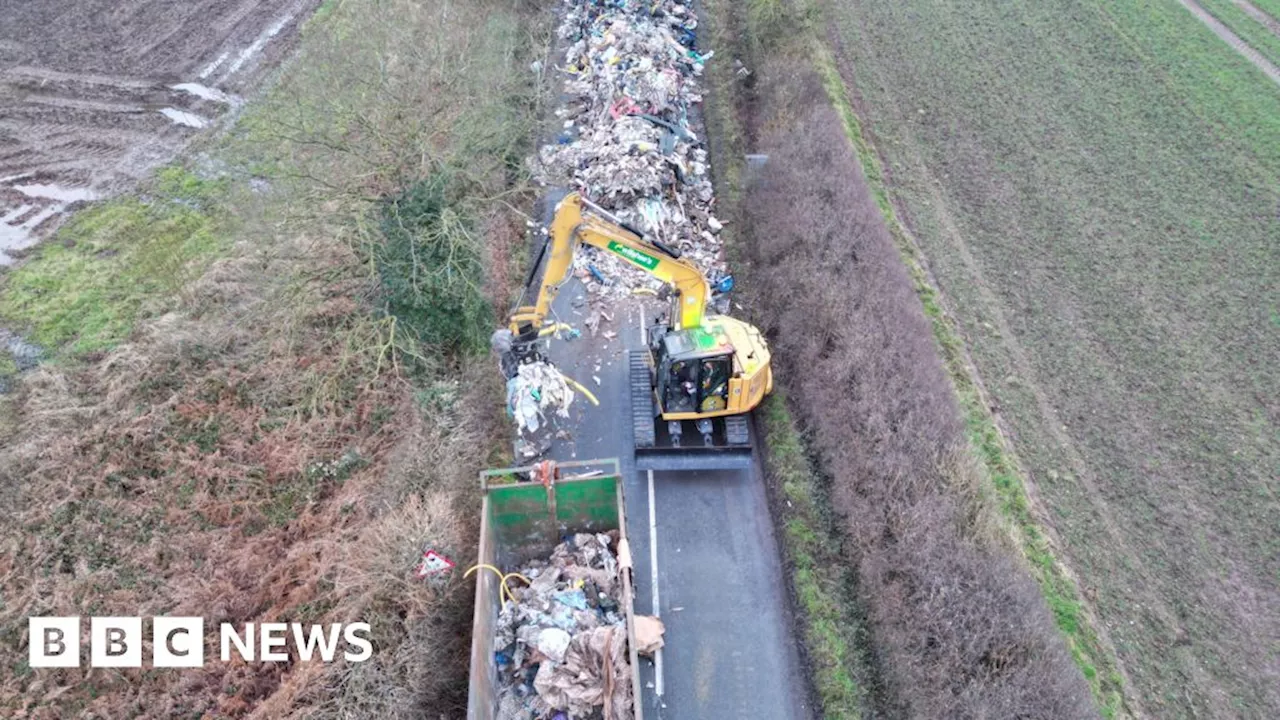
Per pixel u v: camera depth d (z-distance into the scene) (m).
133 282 22.75
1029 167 29.12
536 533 15.61
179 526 16.83
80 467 17.64
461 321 20.44
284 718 13.37
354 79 24.45
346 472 18.14
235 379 19.83
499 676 13.72
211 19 35.72
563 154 27.94
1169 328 22.91
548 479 14.65
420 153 21.45
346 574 15.49
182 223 24.81
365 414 19.33
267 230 23.23
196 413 19.02
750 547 17.23
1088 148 30.03
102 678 14.30
